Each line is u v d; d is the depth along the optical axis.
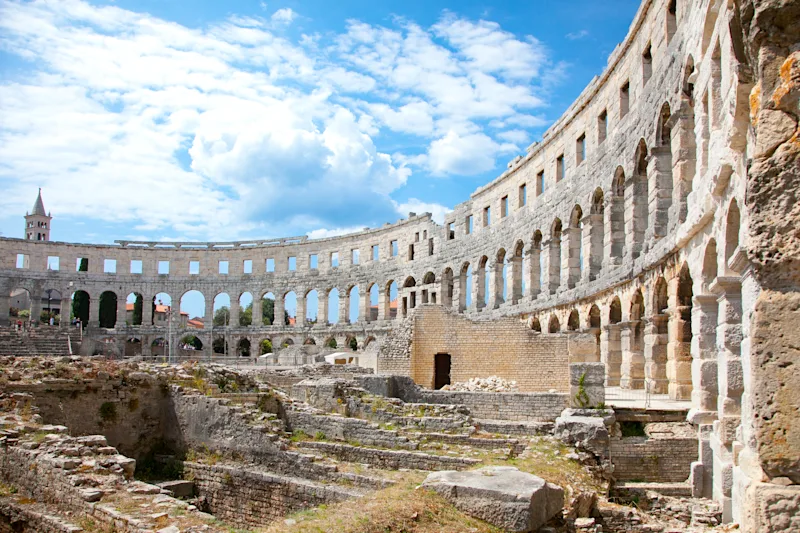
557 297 53.88
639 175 39.72
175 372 32.12
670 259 31.30
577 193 51.41
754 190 8.77
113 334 100.56
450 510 15.02
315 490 22.30
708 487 24.06
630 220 39.94
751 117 9.45
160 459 28.73
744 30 9.45
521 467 20.73
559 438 25.36
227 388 31.95
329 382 32.47
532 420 30.91
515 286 65.81
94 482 17.97
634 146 39.59
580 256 52.78
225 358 81.50
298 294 102.75
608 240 44.06
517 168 65.50
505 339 44.16
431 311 46.44
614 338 42.72
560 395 30.83
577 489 19.12
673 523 21.16
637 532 19.09
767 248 8.57
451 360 45.22
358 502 15.71
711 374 24.89
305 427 28.94
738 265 13.23
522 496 14.65
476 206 75.69
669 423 26.73
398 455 23.89
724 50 19.66
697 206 24.94
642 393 35.00
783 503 8.07
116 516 15.64
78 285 101.25
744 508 8.82
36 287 98.94
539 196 60.19
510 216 67.06
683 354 30.44
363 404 30.22
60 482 18.22
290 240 104.75
